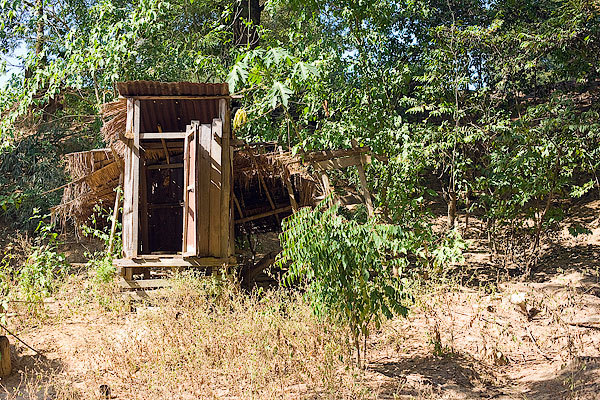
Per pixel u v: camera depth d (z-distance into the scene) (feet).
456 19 45.88
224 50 47.34
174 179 36.83
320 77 31.60
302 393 16.90
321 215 18.08
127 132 29.04
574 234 33.47
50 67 39.78
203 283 25.03
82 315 26.40
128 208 28.86
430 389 17.12
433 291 24.94
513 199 34.12
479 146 39.29
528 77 43.75
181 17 51.65
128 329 23.43
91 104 50.65
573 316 23.15
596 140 33.76
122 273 28.94
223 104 29.53
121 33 41.42
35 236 44.34
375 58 34.50
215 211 28.14
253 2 52.65
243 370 18.15
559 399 16.25
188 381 17.83
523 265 34.06
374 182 33.78
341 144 34.12
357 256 17.70
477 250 37.99
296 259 18.34
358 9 32.99
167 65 43.42
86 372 19.21
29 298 25.79
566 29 39.24
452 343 20.79
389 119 33.65
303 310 20.83
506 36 39.63
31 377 19.03
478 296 24.80
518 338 21.39
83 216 35.24
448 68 37.14
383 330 21.98
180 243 37.27
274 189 36.70
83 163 32.89
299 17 35.32
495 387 17.72
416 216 31.89
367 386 17.43
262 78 30.27
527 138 32.91
